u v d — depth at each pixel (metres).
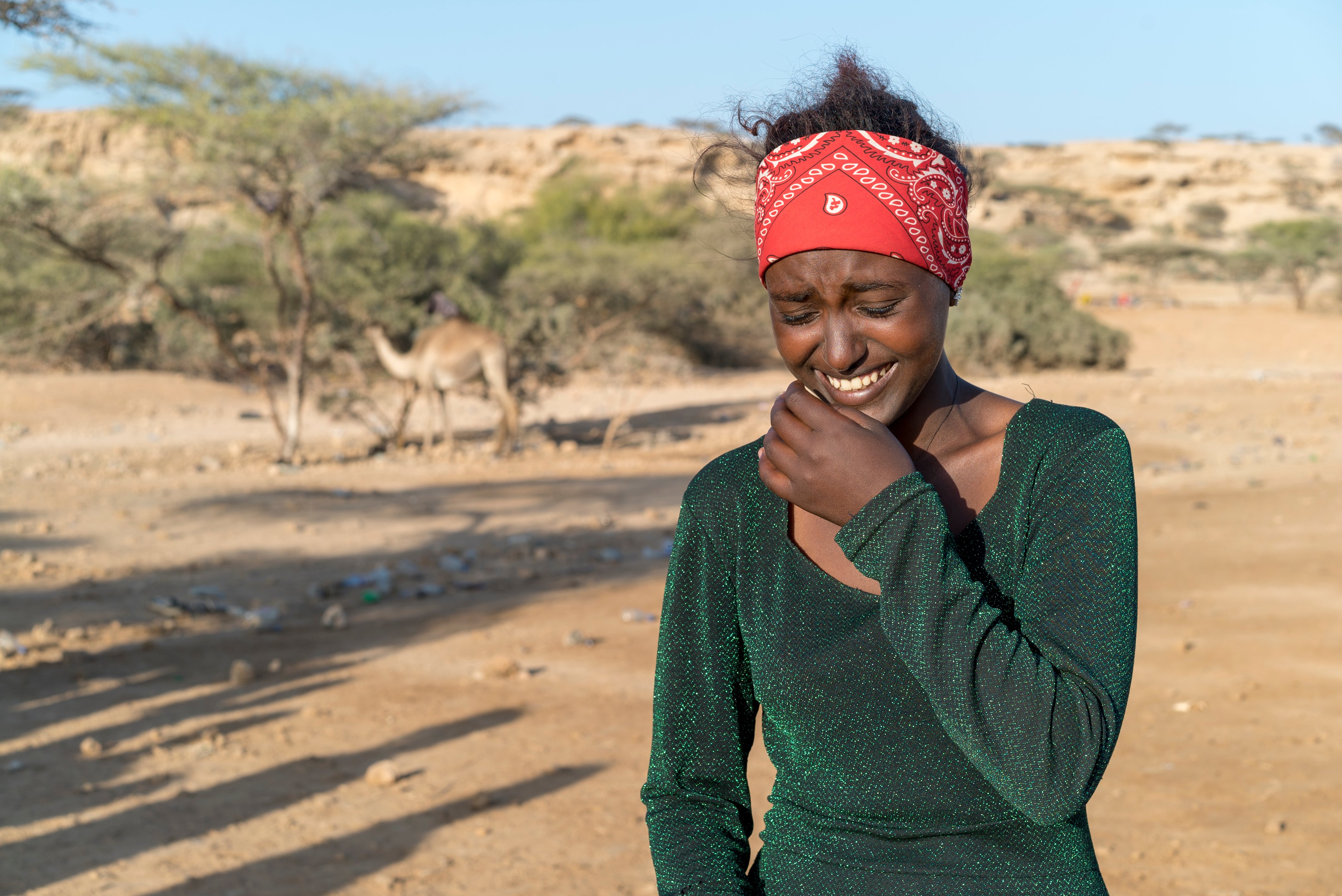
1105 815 4.34
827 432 0.94
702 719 1.12
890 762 0.98
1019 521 0.98
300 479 16.03
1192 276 70.69
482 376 19.58
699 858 1.08
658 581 9.48
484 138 66.88
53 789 5.14
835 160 0.98
